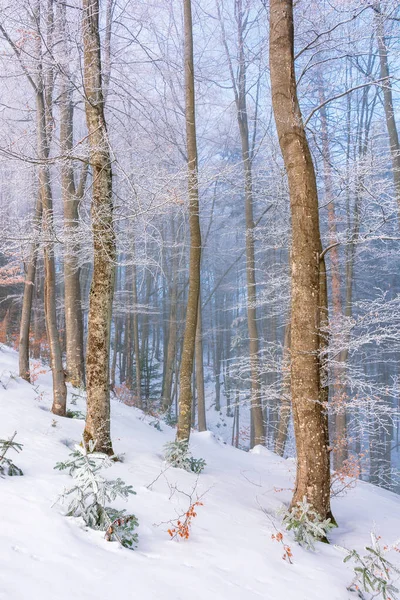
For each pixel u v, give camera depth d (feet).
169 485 16.25
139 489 16.03
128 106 26.78
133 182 18.86
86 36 20.92
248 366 34.27
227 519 15.25
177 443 22.36
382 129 35.37
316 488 16.53
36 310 65.10
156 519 13.50
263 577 10.88
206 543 12.34
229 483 21.65
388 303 17.76
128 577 9.05
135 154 24.97
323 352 16.80
